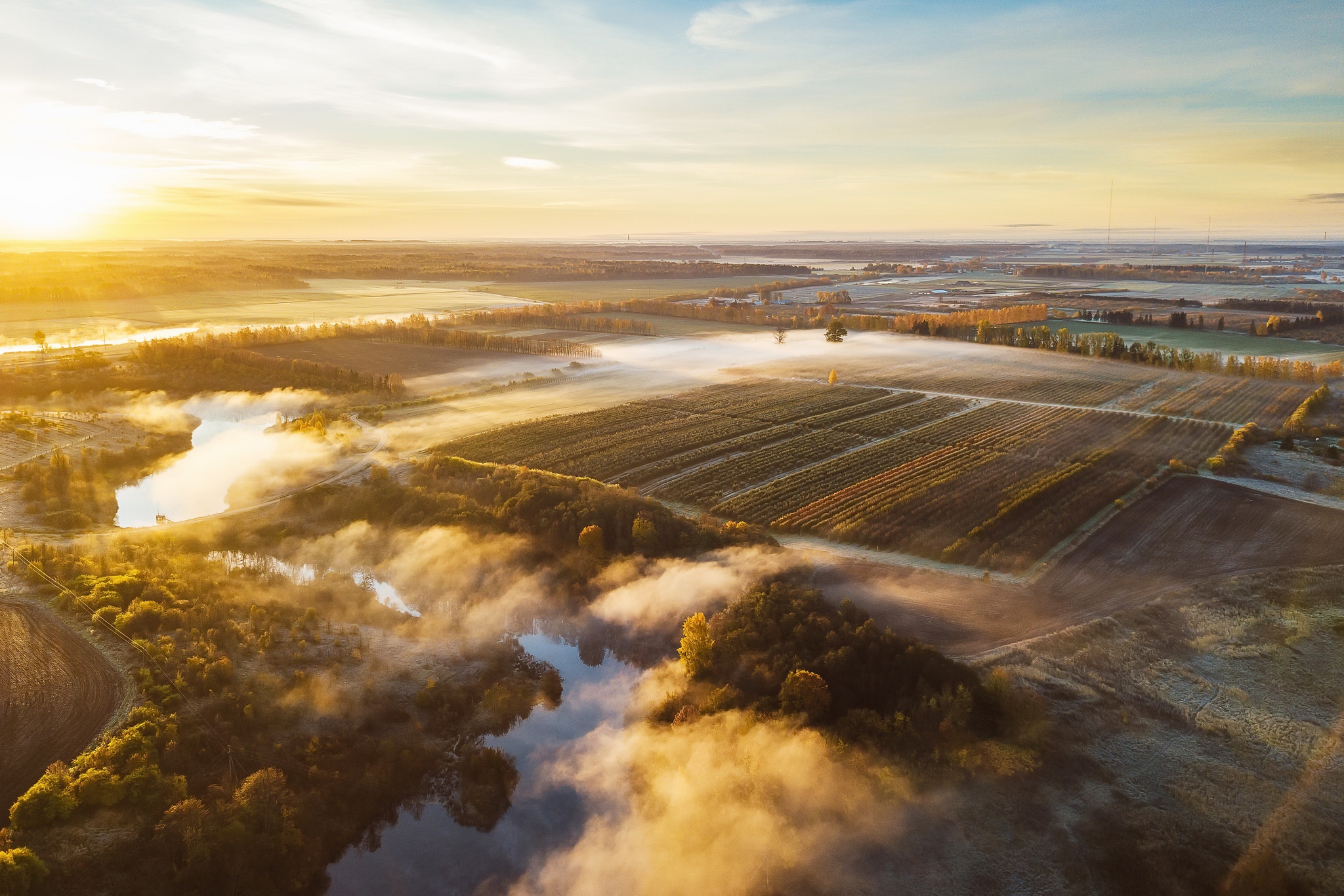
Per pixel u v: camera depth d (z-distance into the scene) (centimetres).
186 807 5666
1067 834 5722
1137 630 8025
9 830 5338
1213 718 6762
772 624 8050
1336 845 5547
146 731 6341
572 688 8138
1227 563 9550
